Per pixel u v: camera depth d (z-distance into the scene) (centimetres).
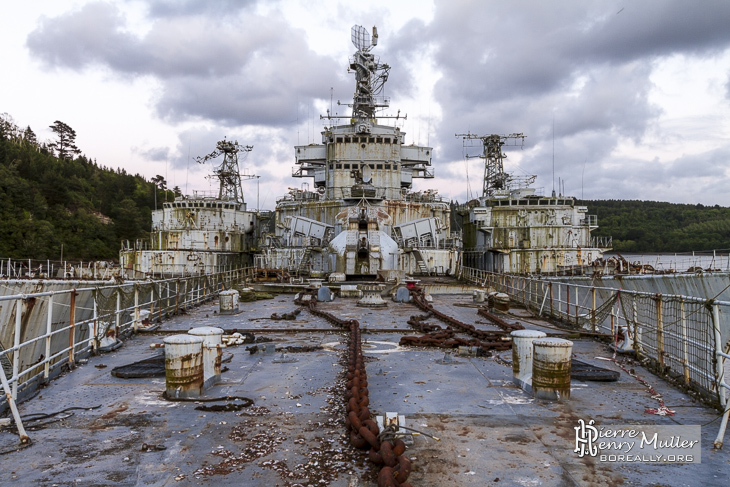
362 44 5034
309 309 2077
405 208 4556
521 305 2453
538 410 784
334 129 4897
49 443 641
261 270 3778
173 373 838
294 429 694
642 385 945
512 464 583
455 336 1472
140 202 14550
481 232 4984
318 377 984
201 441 650
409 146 5153
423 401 830
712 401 812
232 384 931
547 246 4650
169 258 4947
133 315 1653
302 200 4962
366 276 3291
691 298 892
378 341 1412
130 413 760
